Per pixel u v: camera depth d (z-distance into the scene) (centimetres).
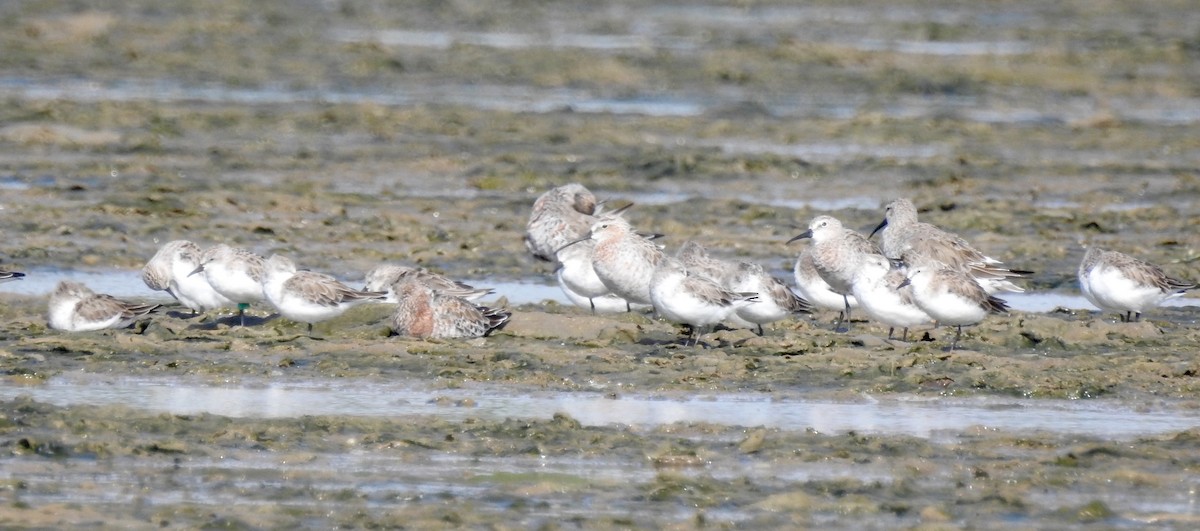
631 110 3694
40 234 2266
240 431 1278
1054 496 1166
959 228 2494
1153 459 1250
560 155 3081
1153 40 4978
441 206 2591
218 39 4591
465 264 2175
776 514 1112
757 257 2264
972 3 6172
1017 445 1293
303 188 2680
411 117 3400
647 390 1469
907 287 1658
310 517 1085
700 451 1249
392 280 1825
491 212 2581
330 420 1316
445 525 1070
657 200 2708
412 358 1566
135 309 1700
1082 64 4525
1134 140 3416
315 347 1605
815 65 4388
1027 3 6188
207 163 2892
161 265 1809
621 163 2989
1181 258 2277
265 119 3303
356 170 2895
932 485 1187
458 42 4638
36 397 1395
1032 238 2427
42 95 3566
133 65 4081
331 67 4194
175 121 3244
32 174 2716
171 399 1403
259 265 1742
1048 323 1745
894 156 3195
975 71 4300
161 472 1186
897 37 5147
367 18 5312
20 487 1141
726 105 3741
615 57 4366
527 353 1584
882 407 1422
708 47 4722
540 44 4794
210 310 1802
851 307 1895
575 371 1523
